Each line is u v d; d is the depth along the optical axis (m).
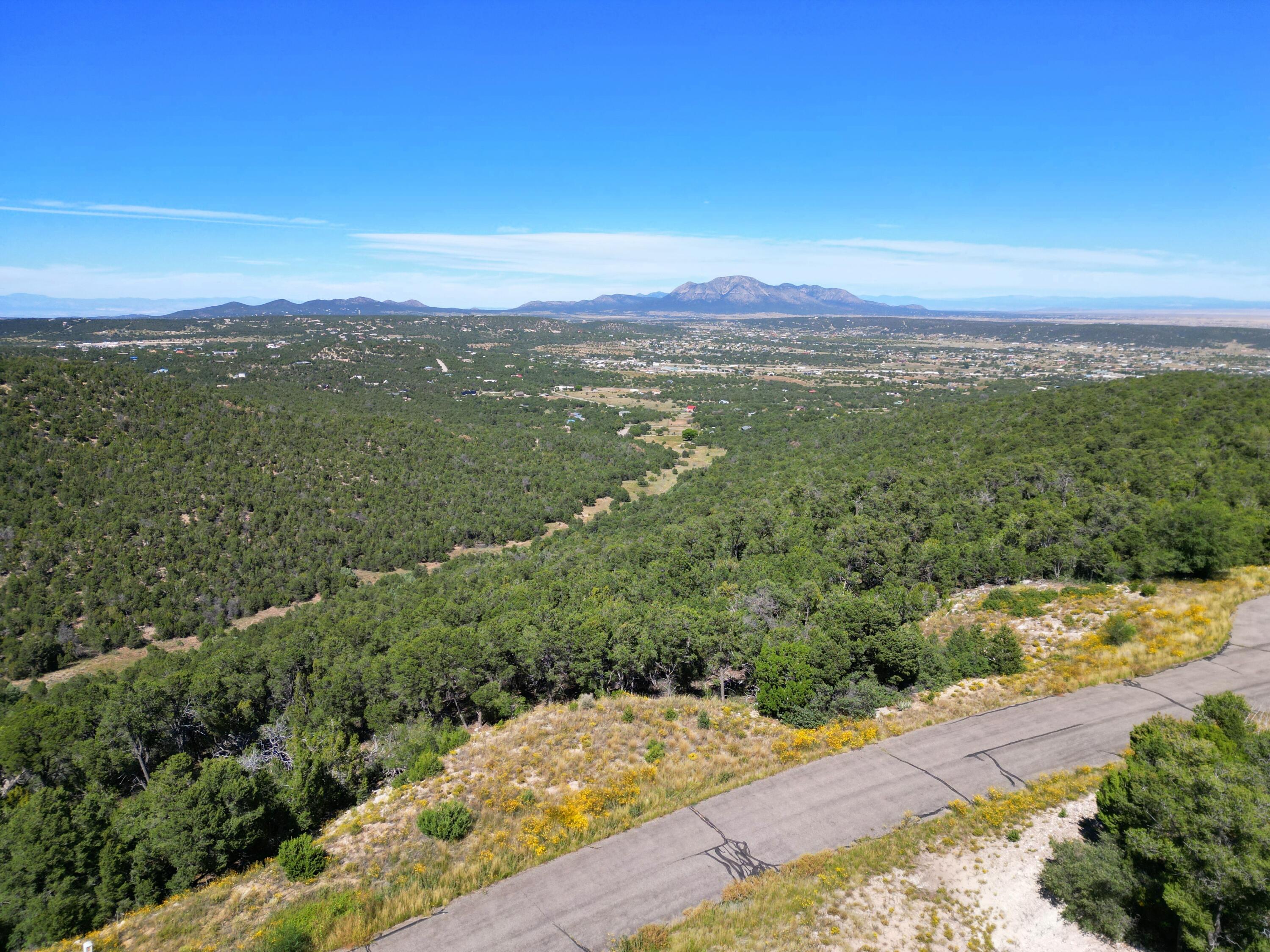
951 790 24.72
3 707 54.84
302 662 50.22
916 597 44.91
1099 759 25.80
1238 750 21.17
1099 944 17.83
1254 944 15.63
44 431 95.56
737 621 40.56
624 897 20.67
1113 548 48.34
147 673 61.19
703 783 26.41
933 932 18.53
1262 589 40.91
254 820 24.44
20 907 22.08
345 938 19.42
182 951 19.86
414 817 25.58
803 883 20.61
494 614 55.44
